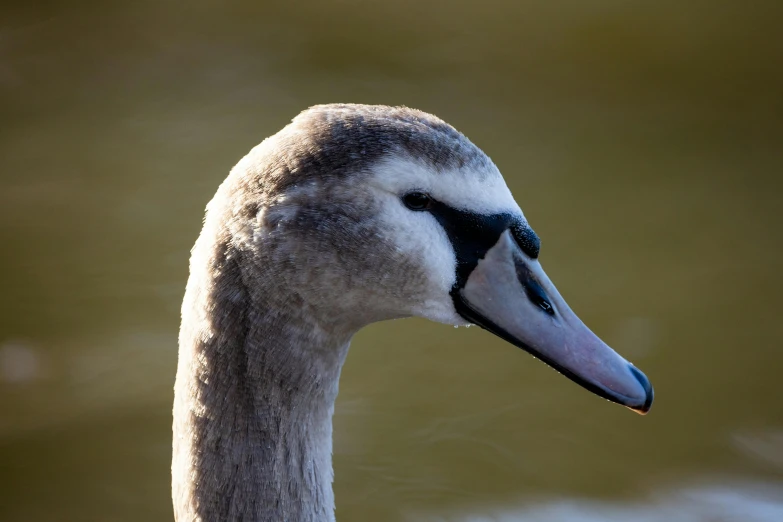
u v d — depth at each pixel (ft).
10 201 42.75
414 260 18.15
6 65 50.72
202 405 18.17
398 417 33.96
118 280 39.01
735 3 54.29
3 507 30.53
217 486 18.22
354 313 18.53
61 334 36.78
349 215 17.78
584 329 18.74
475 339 37.81
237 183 17.88
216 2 54.85
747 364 35.50
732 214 41.45
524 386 35.53
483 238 18.48
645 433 33.45
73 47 51.70
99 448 32.81
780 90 48.49
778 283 38.27
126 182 43.42
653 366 35.32
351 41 51.37
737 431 33.30
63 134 46.19
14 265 39.73
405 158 17.88
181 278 39.04
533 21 53.16
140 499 31.12
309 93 47.39
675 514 30.04
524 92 47.88
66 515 30.40
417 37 51.83
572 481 31.50
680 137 45.60
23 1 56.13
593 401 34.99
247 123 45.50
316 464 18.98
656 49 51.24
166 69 49.93
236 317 17.81
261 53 50.62
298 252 17.65
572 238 40.32
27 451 32.55
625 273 38.78
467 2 54.75
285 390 18.26
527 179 42.98
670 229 40.81
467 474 31.81
